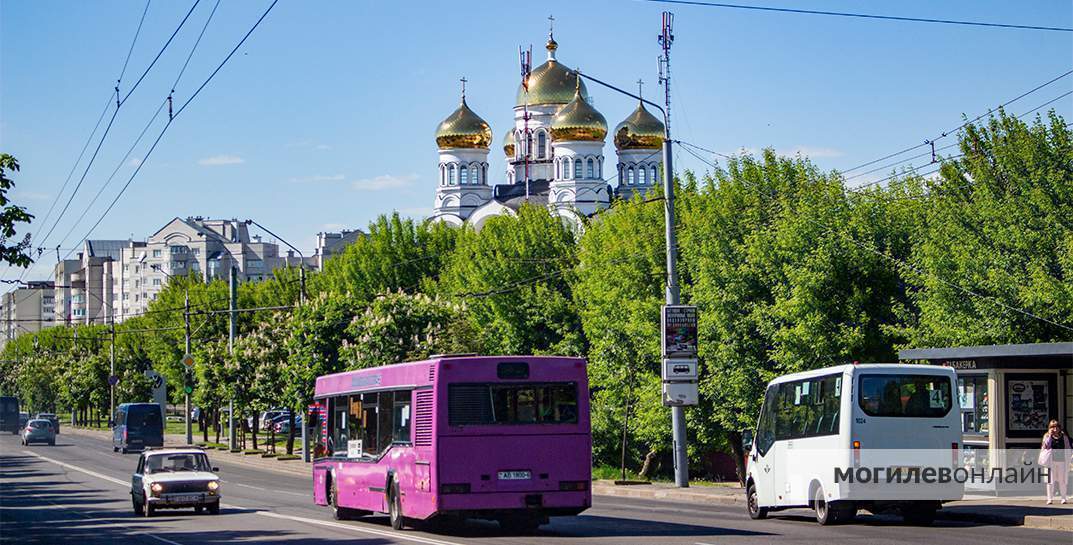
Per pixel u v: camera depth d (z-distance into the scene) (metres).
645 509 31.69
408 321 57.66
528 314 65.12
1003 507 26.48
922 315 39.72
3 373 164.00
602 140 120.19
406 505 25.12
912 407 24.25
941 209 41.09
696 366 39.28
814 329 40.38
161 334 108.81
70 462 68.12
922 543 20.20
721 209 46.06
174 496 32.44
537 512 23.94
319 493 31.95
